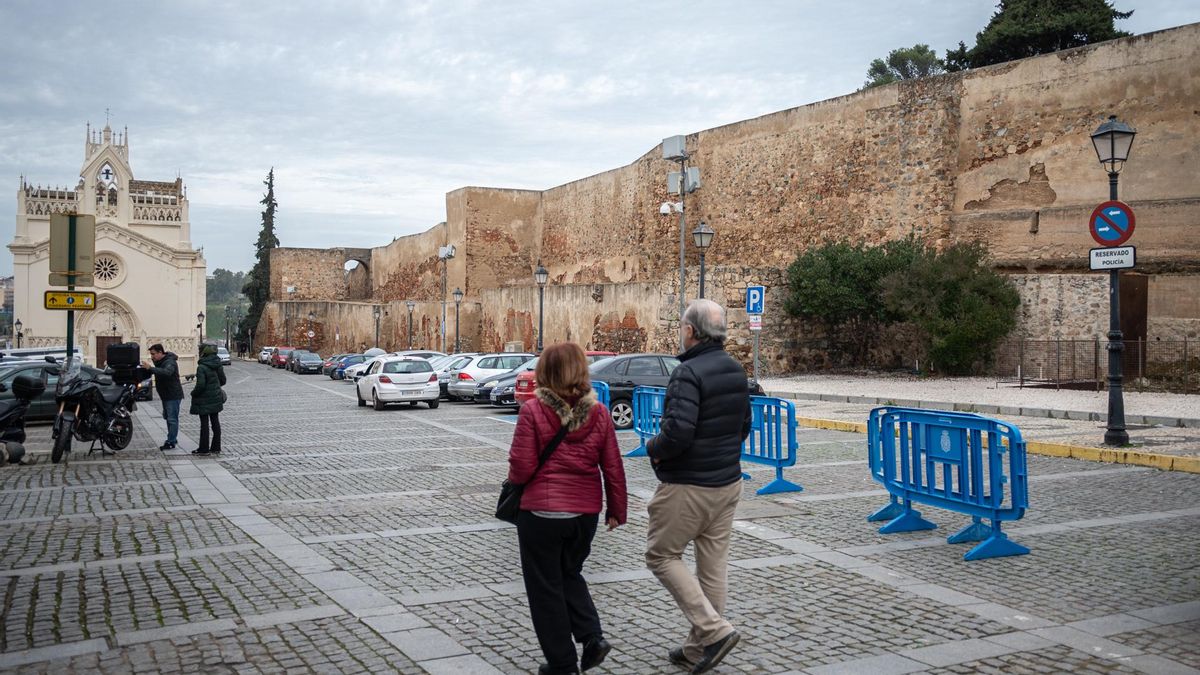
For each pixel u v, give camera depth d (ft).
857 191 113.70
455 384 93.45
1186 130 83.71
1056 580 23.34
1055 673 16.97
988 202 99.91
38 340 179.11
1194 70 83.25
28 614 20.84
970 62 146.82
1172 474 39.96
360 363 156.97
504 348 156.25
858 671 17.19
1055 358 87.04
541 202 199.41
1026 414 62.85
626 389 63.16
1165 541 27.35
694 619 17.04
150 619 20.48
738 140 134.10
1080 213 91.20
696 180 95.30
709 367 17.57
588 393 16.92
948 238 102.73
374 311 229.66
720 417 17.53
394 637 19.24
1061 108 93.76
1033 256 94.79
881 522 30.78
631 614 21.02
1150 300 82.89
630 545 27.96
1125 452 43.42
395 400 84.79
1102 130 46.52
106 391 51.83
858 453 48.37
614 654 18.39
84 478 42.32
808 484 38.58
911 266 91.09
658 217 150.10
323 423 71.46
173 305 188.44
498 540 28.66
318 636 19.33
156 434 63.93
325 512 33.42
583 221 180.75
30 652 18.29
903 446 29.73
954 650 18.25
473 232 196.34
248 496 37.04
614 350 119.65
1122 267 46.01
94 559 26.16
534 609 16.51
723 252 137.59
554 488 16.40
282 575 24.36
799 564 25.30
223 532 29.91
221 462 47.93
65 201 186.50
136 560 26.00
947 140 102.53
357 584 23.43
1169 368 77.51
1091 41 134.82
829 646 18.62
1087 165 91.45
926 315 90.43
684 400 17.13
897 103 108.47
